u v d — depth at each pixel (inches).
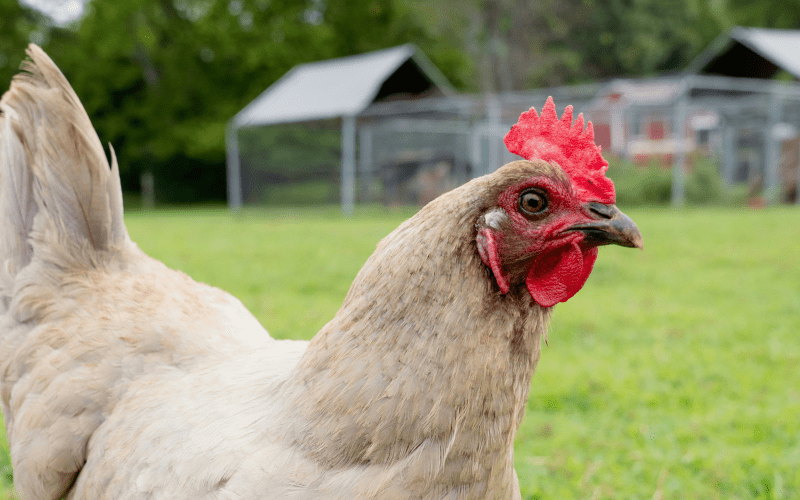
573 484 152.6
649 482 154.3
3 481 152.7
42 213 119.9
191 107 1589.6
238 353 107.0
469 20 1768.0
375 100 1028.5
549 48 1952.5
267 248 506.0
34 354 112.4
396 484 74.7
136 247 130.7
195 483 81.7
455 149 994.7
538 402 199.9
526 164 79.8
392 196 975.0
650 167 1035.3
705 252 486.9
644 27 2047.2
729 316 299.6
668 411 193.0
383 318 76.7
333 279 369.4
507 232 78.1
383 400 75.2
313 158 948.0
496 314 77.9
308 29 1555.1
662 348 251.4
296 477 76.9
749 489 151.7
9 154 122.8
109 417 102.7
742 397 201.8
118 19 1502.2
